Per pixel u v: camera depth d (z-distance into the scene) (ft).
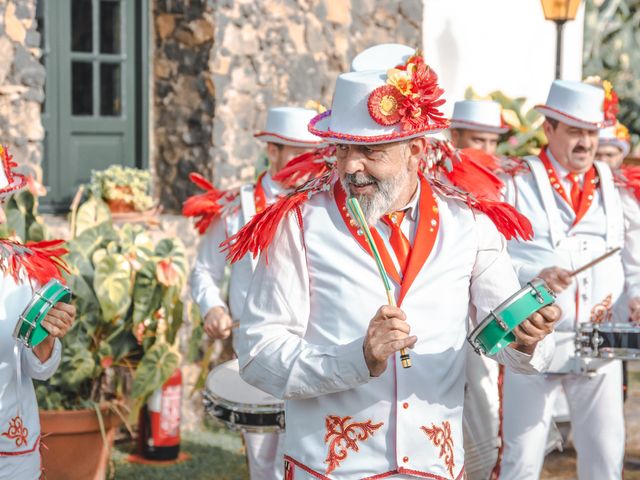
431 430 11.57
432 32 32.48
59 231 24.35
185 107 27.02
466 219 12.11
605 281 18.89
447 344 11.69
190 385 26.18
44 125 26.37
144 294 20.44
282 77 27.71
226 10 26.43
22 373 13.70
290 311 11.74
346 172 11.41
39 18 26.22
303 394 11.37
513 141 29.76
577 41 36.96
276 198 19.70
